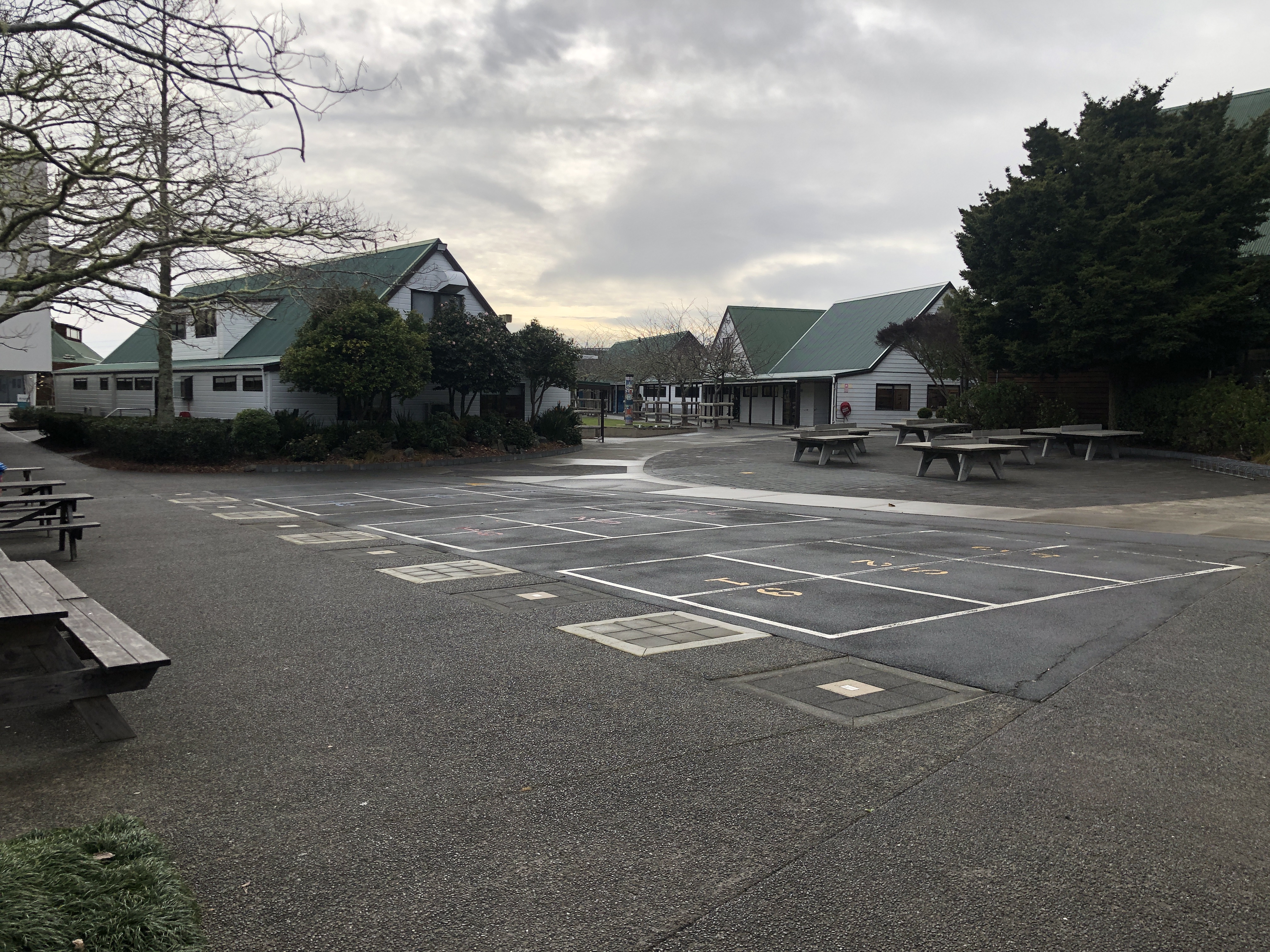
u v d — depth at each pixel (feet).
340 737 15.40
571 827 12.06
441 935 9.51
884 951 9.31
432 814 12.44
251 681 18.51
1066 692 17.94
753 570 31.55
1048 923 9.83
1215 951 9.33
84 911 9.29
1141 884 10.66
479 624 23.50
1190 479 63.10
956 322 100.89
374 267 104.58
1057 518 45.80
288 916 9.84
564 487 64.85
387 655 20.44
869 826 12.12
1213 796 13.12
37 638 15.51
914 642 21.72
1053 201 82.28
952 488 61.00
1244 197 78.18
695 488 63.21
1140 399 82.12
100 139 24.68
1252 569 31.48
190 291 71.15
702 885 10.59
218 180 25.94
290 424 82.69
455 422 93.35
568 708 16.93
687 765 14.20
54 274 22.15
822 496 57.57
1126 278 77.56
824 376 141.79
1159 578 29.91
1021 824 12.19
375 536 39.75
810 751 14.83
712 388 185.16
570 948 9.30
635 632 22.70
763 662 20.04
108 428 78.48
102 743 15.03
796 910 10.05
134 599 26.30
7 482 52.16
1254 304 79.05
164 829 11.91
